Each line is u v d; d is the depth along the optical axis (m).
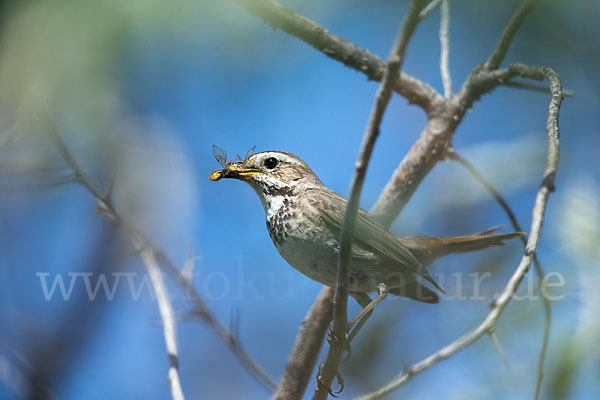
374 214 9.99
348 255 6.54
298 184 9.70
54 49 8.09
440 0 9.27
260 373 9.52
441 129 10.02
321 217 9.23
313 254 9.30
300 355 9.55
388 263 9.38
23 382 11.66
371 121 5.78
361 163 5.97
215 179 10.06
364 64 9.85
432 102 10.12
